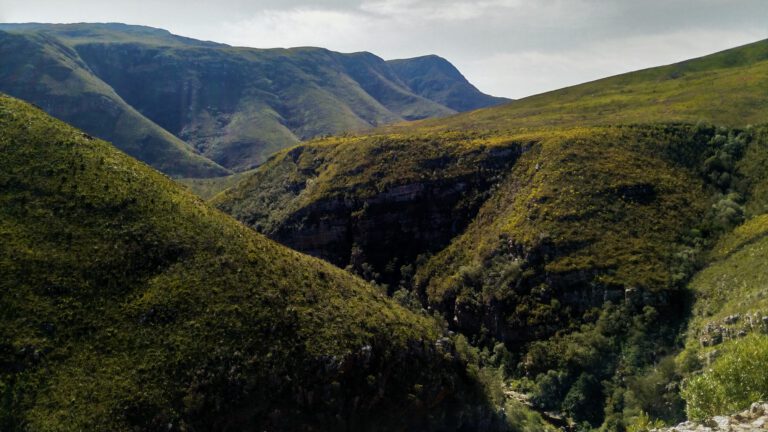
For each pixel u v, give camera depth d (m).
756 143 121.81
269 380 58.81
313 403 60.53
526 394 93.06
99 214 66.00
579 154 126.31
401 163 153.12
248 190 188.75
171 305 60.47
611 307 93.75
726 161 120.31
